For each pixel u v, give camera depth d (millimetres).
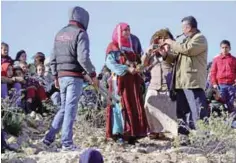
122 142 8164
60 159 7066
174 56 8469
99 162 4609
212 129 7680
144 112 8250
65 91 7770
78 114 10047
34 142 8164
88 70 7598
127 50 8258
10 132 8484
